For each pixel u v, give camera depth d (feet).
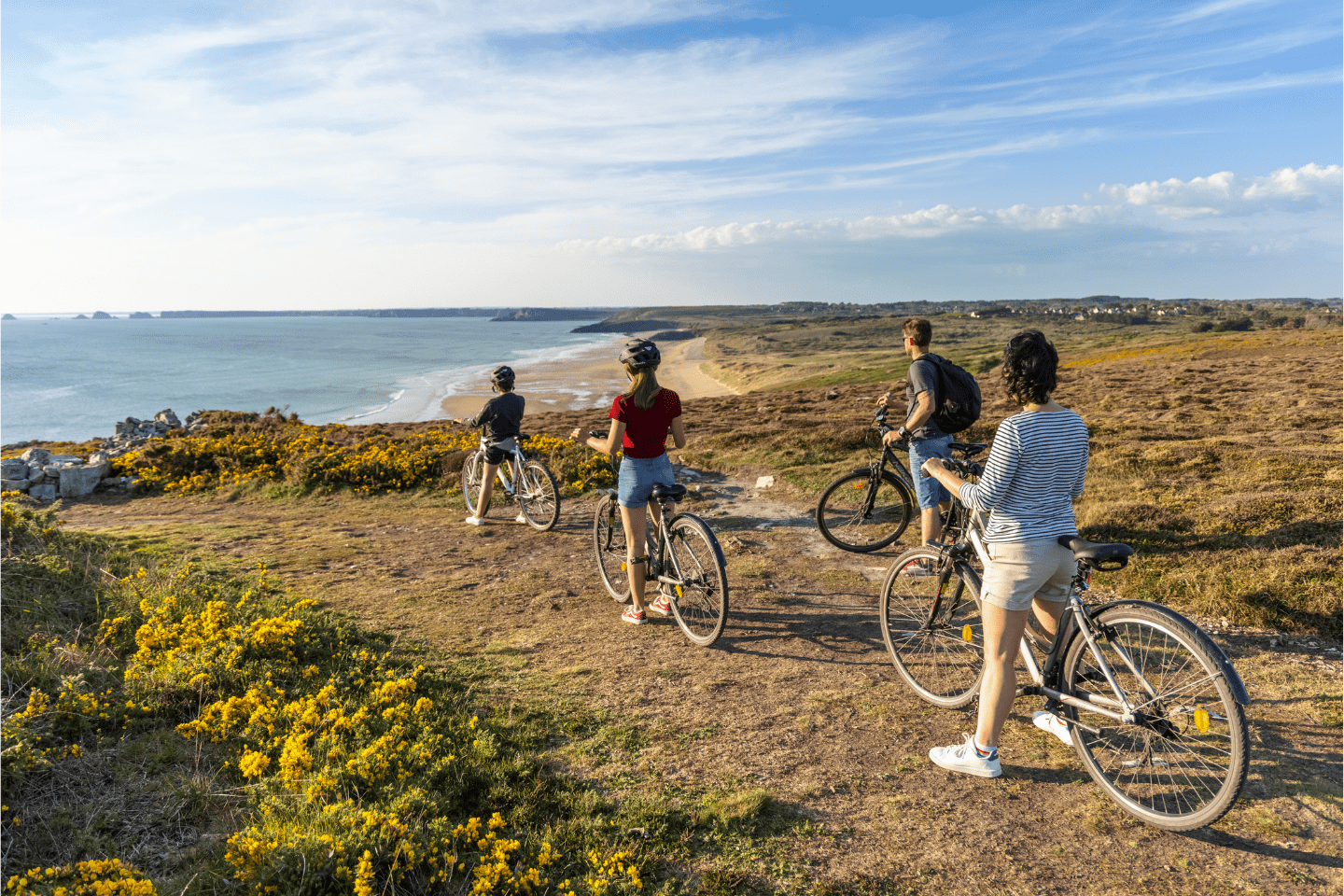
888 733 11.15
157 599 14.66
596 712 11.87
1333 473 23.21
